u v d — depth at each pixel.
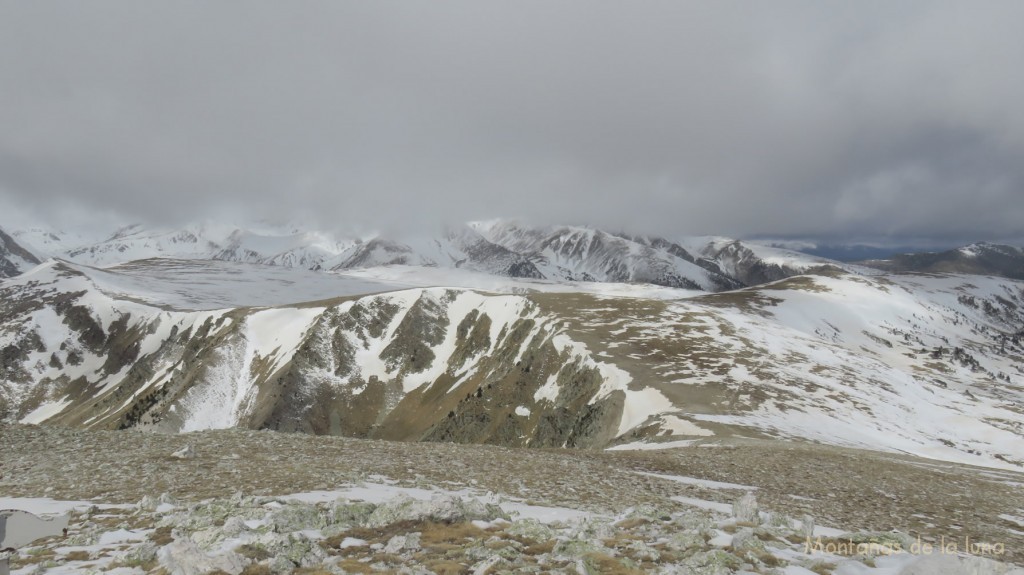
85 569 14.13
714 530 18.20
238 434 42.38
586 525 18.39
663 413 80.88
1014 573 12.70
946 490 39.78
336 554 15.45
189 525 17.61
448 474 31.55
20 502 22.12
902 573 13.88
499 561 14.30
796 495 34.88
